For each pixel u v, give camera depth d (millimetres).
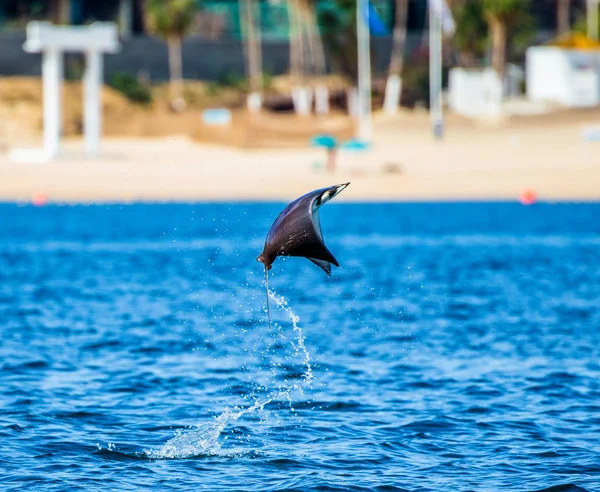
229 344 76062
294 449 49844
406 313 90688
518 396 59250
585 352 72062
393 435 51938
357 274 119312
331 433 52500
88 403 57750
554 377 63969
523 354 71438
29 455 48156
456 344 75438
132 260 132375
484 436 51531
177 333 80250
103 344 75000
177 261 131750
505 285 109062
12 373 64562
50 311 90688
